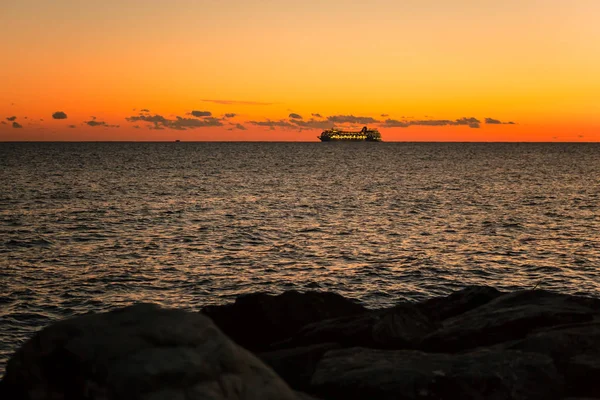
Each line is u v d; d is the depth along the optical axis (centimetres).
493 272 3550
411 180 11025
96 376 499
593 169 14875
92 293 3077
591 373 725
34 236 4675
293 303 1107
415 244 4391
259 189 9094
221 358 527
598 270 3600
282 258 3900
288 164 17438
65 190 8656
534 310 924
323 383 718
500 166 16388
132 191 8625
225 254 4025
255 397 517
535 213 6241
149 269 3581
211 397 496
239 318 1090
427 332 935
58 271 3516
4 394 511
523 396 692
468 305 1120
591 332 810
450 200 7488
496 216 5994
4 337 2455
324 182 10512
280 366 827
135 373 495
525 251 4131
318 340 944
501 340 881
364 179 11269
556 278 3422
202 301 2981
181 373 502
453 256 3959
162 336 531
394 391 683
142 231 4981
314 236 4744
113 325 544
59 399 498
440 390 685
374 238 4647
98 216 5894
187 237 4691
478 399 680
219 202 7238
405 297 3033
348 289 3167
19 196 7706
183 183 10188
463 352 833
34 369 515
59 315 2741
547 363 721
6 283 3231
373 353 796
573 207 6806
